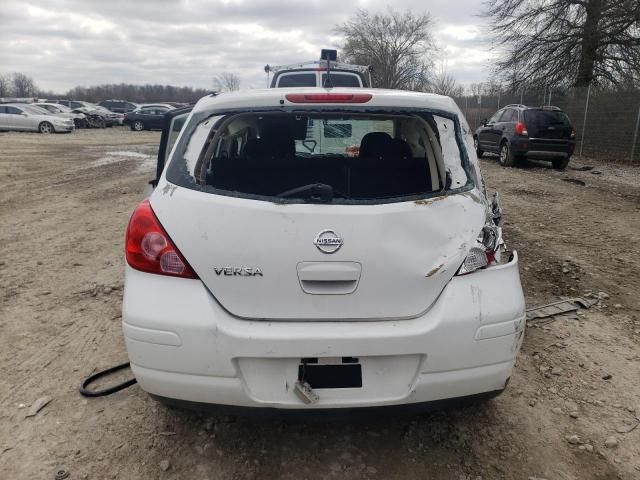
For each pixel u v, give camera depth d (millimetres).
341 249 2209
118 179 11867
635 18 18625
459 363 2279
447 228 2332
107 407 2977
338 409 2256
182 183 2354
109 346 3713
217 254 2227
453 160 2562
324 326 2223
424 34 44969
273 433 2764
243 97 2512
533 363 3496
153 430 2777
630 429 2811
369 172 2791
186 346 2213
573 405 3029
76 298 4590
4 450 2615
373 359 2248
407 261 2252
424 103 2592
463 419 2883
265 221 2219
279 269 2215
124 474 2471
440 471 2504
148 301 2254
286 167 2764
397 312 2270
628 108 16547
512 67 23156
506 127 15031
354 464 2547
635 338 3869
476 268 2352
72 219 7738
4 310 4324
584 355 3605
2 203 8953
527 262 5629
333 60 10617
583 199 9633
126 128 35750
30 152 18156
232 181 2664
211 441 2695
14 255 5867
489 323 2289
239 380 2229
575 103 18953
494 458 2592
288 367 2232
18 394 3109
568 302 4500
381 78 45344
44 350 3654
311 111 2514
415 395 2277
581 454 2621
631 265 5543
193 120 2525
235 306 2248
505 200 9469
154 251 2271
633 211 8523
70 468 2502
